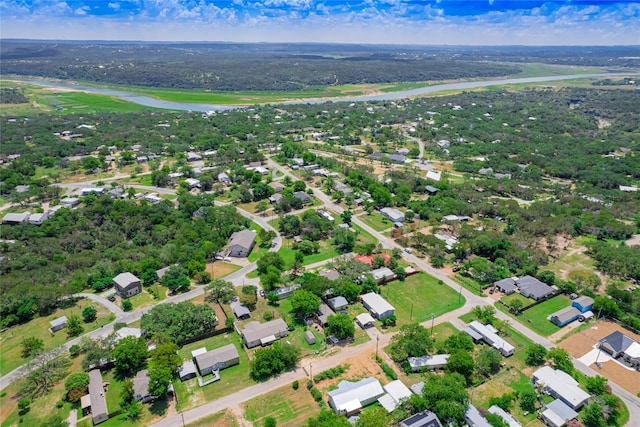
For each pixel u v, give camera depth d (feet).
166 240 525.75
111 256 476.13
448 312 382.83
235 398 284.41
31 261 461.78
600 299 376.27
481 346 336.70
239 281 440.04
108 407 277.23
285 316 376.48
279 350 309.42
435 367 309.22
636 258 452.76
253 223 585.63
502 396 278.05
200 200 628.28
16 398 288.10
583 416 269.23
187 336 342.85
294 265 440.86
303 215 590.14
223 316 378.12
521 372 307.78
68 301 401.29
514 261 463.42
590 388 282.15
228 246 500.74
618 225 543.80
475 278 437.17
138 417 269.85
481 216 613.11
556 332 356.18
